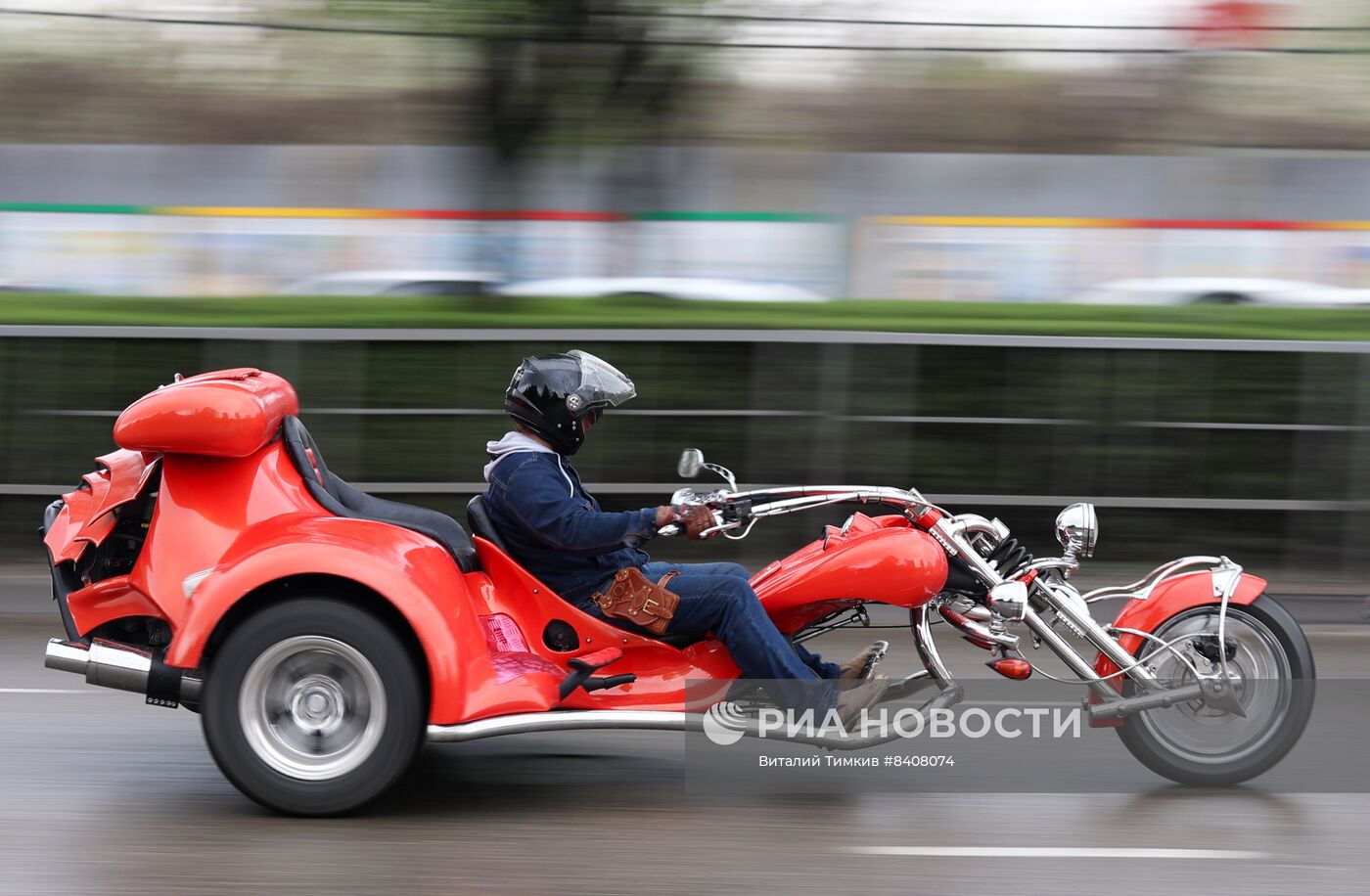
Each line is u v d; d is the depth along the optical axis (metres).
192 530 4.41
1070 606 4.74
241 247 9.05
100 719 5.43
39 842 4.08
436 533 4.66
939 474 8.30
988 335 8.27
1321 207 8.73
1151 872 3.97
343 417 8.27
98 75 10.55
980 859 4.05
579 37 9.15
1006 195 8.89
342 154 9.10
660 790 4.67
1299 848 4.17
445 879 3.83
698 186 9.05
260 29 10.38
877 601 4.59
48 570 8.15
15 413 8.31
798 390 8.29
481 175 9.15
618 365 8.27
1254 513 8.20
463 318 8.63
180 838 4.12
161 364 8.34
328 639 4.20
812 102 10.12
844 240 9.00
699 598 4.55
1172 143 10.09
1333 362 8.18
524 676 4.40
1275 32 9.65
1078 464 8.29
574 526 4.55
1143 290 8.85
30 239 8.89
